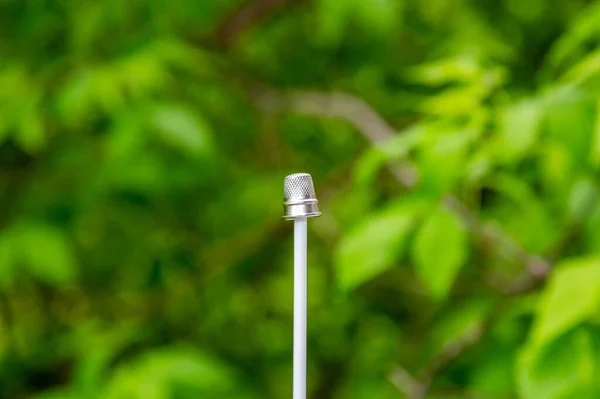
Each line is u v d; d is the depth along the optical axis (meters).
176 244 1.95
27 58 1.65
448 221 1.07
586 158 1.03
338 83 1.96
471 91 1.08
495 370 1.18
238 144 1.97
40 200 1.73
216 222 2.00
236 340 1.97
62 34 1.75
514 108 1.05
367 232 1.09
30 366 1.78
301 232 0.88
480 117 1.07
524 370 0.99
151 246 1.93
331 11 1.42
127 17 1.68
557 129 1.03
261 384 1.90
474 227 1.15
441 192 1.05
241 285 1.99
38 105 1.43
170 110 1.35
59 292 1.89
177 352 1.32
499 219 1.37
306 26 1.90
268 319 2.06
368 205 1.77
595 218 1.15
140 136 1.38
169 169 1.70
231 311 1.97
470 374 1.23
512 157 1.04
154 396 1.22
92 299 1.91
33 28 1.68
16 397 1.75
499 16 1.91
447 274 1.06
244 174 1.95
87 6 1.67
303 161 2.00
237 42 1.76
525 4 1.87
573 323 0.97
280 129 1.96
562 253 1.17
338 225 1.85
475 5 1.85
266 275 2.04
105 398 1.22
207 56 1.69
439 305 1.55
